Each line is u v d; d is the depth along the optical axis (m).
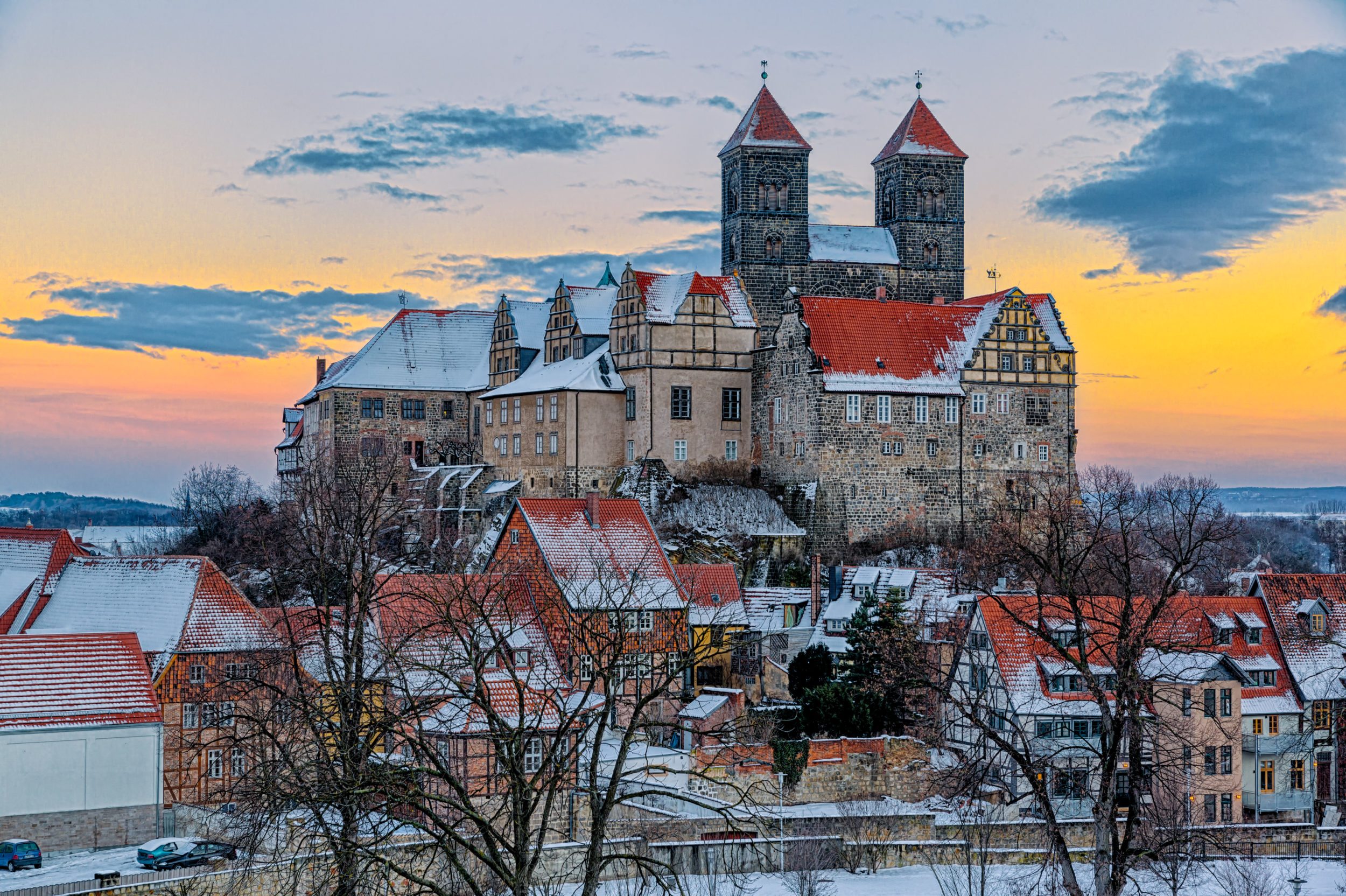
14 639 82.00
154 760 81.31
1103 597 90.19
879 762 88.19
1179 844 60.12
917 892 66.56
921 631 97.06
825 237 168.75
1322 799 95.31
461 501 154.62
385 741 65.06
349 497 106.81
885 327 144.38
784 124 165.75
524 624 88.19
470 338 175.12
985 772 59.94
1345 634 99.31
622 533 100.81
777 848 71.62
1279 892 69.06
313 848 53.09
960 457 142.75
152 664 85.31
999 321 144.88
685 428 145.75
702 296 146.75
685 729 53.59
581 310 156.25
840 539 138.12
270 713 57.75
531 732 51.66
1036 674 88.38
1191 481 148.62
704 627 101.56
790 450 142.25
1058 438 146.25
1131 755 58.12
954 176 171.38
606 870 67.25
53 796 79.00
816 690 91.75
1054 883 59.00
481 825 48.12
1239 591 111.50
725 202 169.00
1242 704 93.75
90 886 64.25
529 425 152.75
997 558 112.62
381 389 166.62
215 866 68.12
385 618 77.94
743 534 136.88
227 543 147.62
